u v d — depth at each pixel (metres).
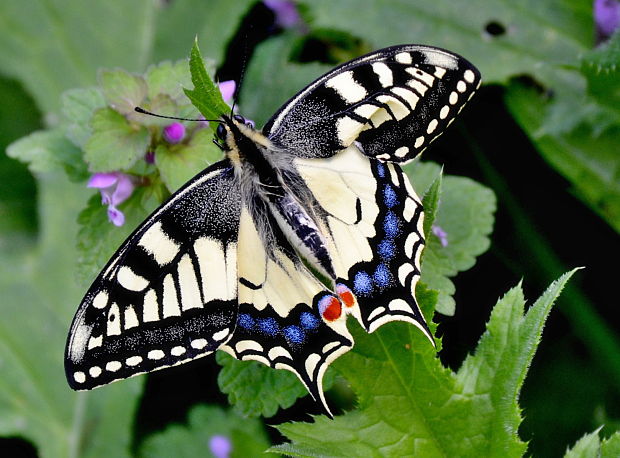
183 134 0.39
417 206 0.37
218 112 0.37
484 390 0.38
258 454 0.42
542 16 0.46
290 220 0.37
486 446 0.38
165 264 0.37
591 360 0.43
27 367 0.45
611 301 0.44
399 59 0.37
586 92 0.45
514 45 0.46
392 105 0.37
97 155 0.39
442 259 0.40
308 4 0.46
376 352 0.38
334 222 0.37
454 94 0.37
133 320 0.36
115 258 0.36
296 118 0.37
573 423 0.43
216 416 0.43
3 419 0.44
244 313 0.37
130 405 0.44
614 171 0.44
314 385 0.37
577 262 0.44
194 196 0.37
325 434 0.38
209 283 0.37
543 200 0.45
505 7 0.46
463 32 0.46
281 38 0.46
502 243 0.44
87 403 0.44
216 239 0.37
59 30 0.48
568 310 0.44
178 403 0.43
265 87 0.45
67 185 0.46
